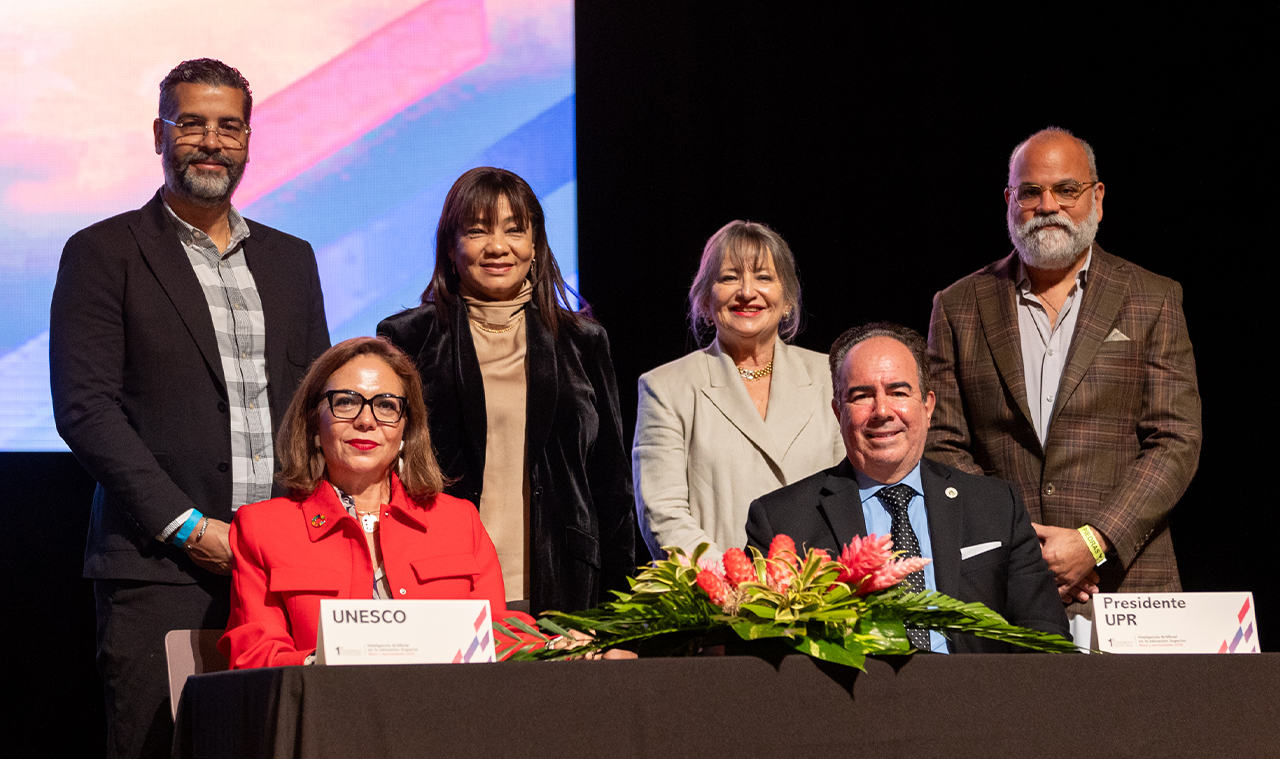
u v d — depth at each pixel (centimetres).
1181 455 294
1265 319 472
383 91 443
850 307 494
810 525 233
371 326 434
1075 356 306
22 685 423
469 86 453
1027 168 319
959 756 149
